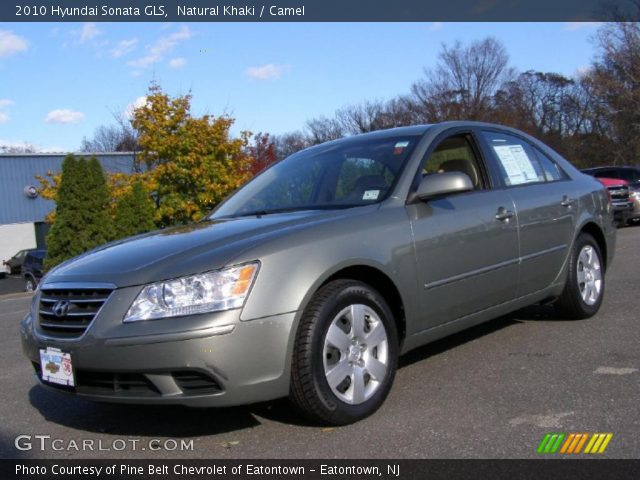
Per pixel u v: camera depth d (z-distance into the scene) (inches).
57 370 133.1
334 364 134.3
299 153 204.7
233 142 885.2
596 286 221.3
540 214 194.5
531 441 122.6
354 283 140.1
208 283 124.1
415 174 165.5
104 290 129.3
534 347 188.2
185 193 874.1
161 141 848.9
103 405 166.4
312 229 138.9
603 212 227.5
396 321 154.3
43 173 1536.7
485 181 185.0
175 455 128.6
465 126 189.9
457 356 184.4
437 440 125.9
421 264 154.9
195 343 120.1
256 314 124.5
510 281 182.4
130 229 801.6
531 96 2151.8
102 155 1380.4
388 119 1908.2
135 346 121.5
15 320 363.6
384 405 147.5
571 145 2003.0
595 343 188.1
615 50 1524.4
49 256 773.3
